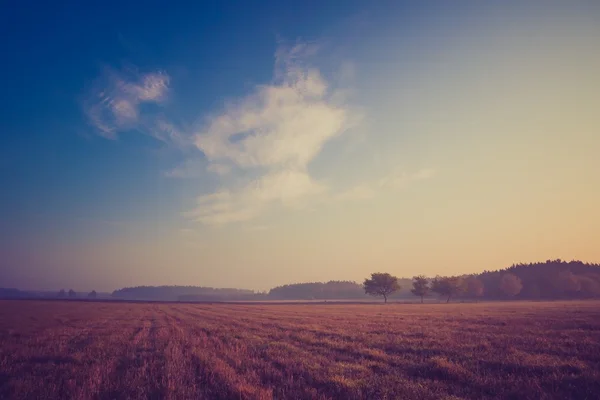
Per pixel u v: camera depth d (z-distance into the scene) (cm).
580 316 3522
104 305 9262
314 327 2994
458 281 12000
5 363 1505
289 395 957
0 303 9500
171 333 2678
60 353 1775
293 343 2039
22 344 2120
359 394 945
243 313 5684
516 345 1766
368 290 12444
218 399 945
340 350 1766
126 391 1020
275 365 1398
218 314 5438
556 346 1698
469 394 957
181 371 1277
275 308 7719
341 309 6931
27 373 1313
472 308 6331
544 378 1092
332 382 1077
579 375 1115
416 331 2520
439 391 981
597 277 15712
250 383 1092
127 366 1437
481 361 1392
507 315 3969
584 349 1627
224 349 1811
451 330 2542
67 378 1217
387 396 938
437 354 1576
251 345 1939
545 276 15388
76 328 3183
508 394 943
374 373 1226
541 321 3048
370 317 4272
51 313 5559
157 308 7825
